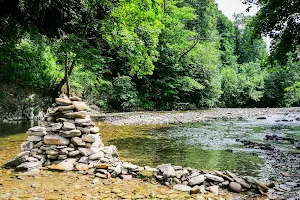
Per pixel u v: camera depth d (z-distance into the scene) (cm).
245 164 643
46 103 1494
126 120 1647
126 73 2577
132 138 1005
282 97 4441
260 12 992
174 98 3050
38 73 1366
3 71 1267
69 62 1443
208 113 2442
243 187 454
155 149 808
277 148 843
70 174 502
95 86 2266
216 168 605
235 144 903
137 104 2620
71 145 580
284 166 623
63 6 1428
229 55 5497
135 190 433
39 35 1443
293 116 2200
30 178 473
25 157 538
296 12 860
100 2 1366
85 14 1484
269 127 1430
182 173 497
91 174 504
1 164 557
